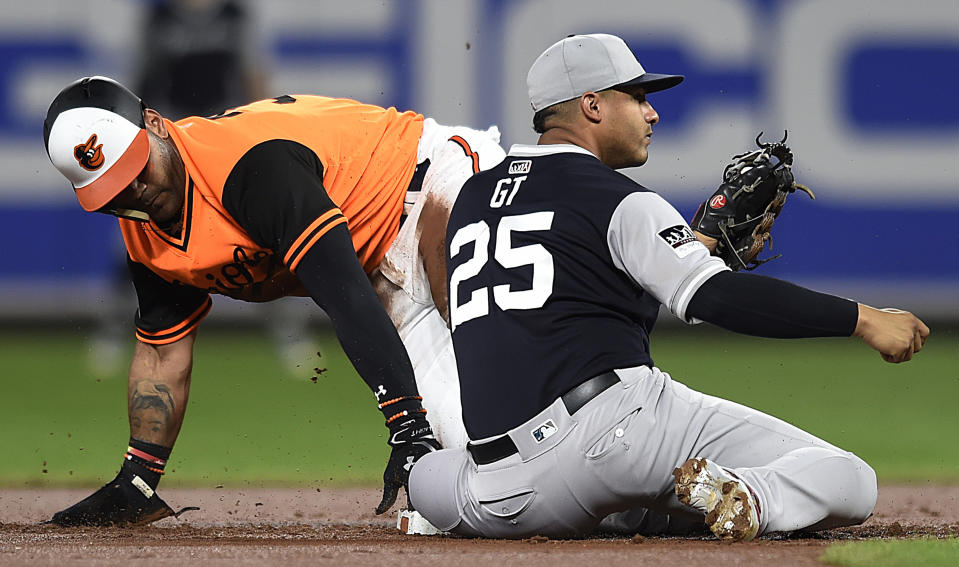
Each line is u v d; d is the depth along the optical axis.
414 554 10.47
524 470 10.99
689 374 38.81
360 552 10.73
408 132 15.16
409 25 47.97
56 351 45.16
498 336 11.10
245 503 18.36
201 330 52.25
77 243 48.12
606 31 48.06
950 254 48.72
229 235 13.36
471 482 11.44
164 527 14.47
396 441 12.50
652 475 10.86
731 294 10.38
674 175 48.25
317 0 47.38
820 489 10.94
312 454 25.55
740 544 10.93
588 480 10.81
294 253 12.79
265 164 13.11
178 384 14.54
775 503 10.82
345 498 19.12
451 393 14.12
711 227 14.27
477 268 11.45
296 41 47.38
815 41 48.56
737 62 48.34
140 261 14.10
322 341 48.22
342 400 34.72
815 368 42.22
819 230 48.81
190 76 37.19
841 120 48.75
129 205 13.02
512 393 10.98
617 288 11.01
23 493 19.61
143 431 14.42
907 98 48.72
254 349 46.69
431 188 14.66
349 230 13.63
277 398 34.94
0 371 40.09
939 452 25.17
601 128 12.01
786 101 48.47
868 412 31.84
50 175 47.97
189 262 13.54
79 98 12.85
